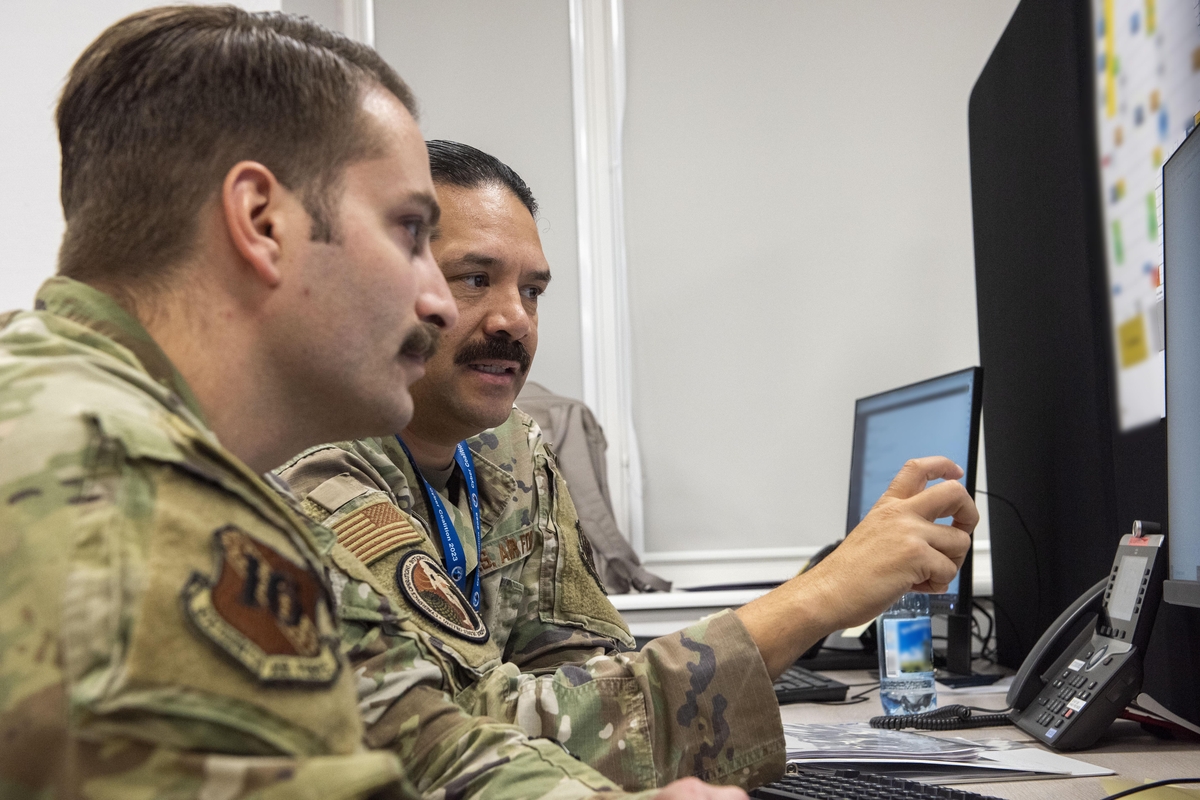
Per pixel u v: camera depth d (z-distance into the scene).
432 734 0.82
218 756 0.39
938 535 0.98
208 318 0.56
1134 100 1.53
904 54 3.26
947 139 3.23
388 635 0.89
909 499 1.03
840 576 0.97
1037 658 1.32
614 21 3.34
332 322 0.58
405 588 0.96
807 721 1.44
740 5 3.32
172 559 0.41
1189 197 1.07
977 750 1.14
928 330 3.19
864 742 1.20
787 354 3.21
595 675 0.94
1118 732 1.22
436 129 3.37
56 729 0.37
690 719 0.90
